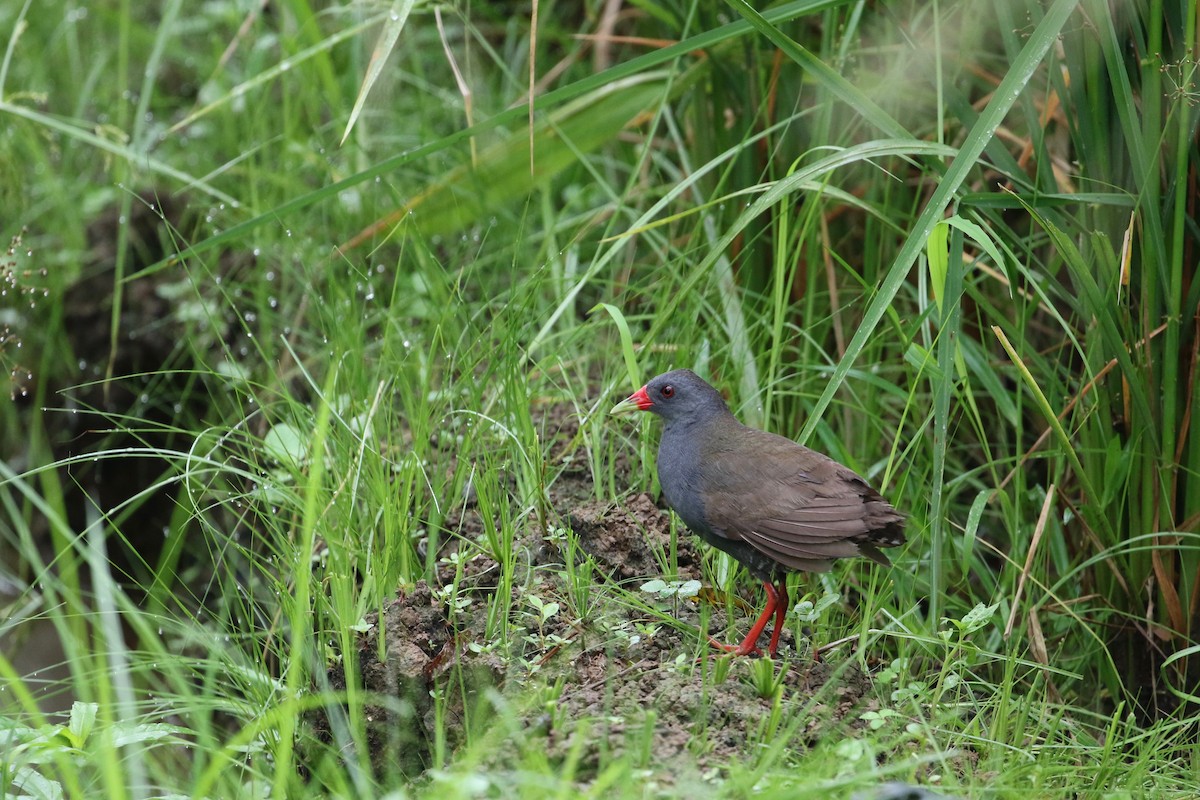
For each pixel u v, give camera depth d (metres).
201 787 6.76
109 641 8.77
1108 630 9.71
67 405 14.48
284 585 9.00
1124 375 9.16
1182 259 8.85
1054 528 10.09
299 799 7.44
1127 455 9.20
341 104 13.91
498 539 9.35
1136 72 8.99
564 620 8.41
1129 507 9.38
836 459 10.37
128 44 15.96
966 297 11.53
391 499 9.09
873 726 7.25
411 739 8.00
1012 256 8.74
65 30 15.58
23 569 13.67
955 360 9.07
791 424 10.74
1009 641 9.46
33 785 7.45
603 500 9.84
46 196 14.88
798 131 11.27
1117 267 8.93
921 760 6.73
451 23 15.33
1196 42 8.73
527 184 12.24
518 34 15.41
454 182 12.38
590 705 7.40
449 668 7.96
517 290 11.65
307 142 14.09
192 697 8.26
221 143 15.08
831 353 11.74
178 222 14.63
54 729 7.54
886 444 11.08
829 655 8.56
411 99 15.11
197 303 13.58
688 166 12.39
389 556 8.73
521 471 9.97
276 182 13.47
